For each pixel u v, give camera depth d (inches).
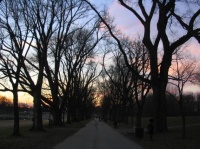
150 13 1262.3
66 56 2170.3
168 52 1183.6
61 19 1664.6
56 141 1007.0
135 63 1862.7
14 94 1117.7
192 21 1085.8
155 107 1325.0
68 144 919.0
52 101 1953.7
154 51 1251.2
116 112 3614.7
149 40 1254.9
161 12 1151.0
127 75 2324.1
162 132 1320.1
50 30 1402.6
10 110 6146.7
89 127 2253.9
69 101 2669.8
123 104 2935.5
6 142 893.2
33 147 808.3
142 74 1828.2
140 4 1261.1
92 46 2180.1
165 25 1195.9
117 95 3319.4
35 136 1143.6
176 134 1222.9
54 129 1707.7
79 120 3875.5
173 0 1106.1
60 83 2228.1
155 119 1326.3
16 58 1147.3
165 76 1261.1
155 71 1240.8
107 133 1523.1
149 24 1264.8
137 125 1734.7
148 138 1136.8
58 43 1775.3
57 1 1717.5
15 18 1162.6
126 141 1044.5
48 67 1867.6
